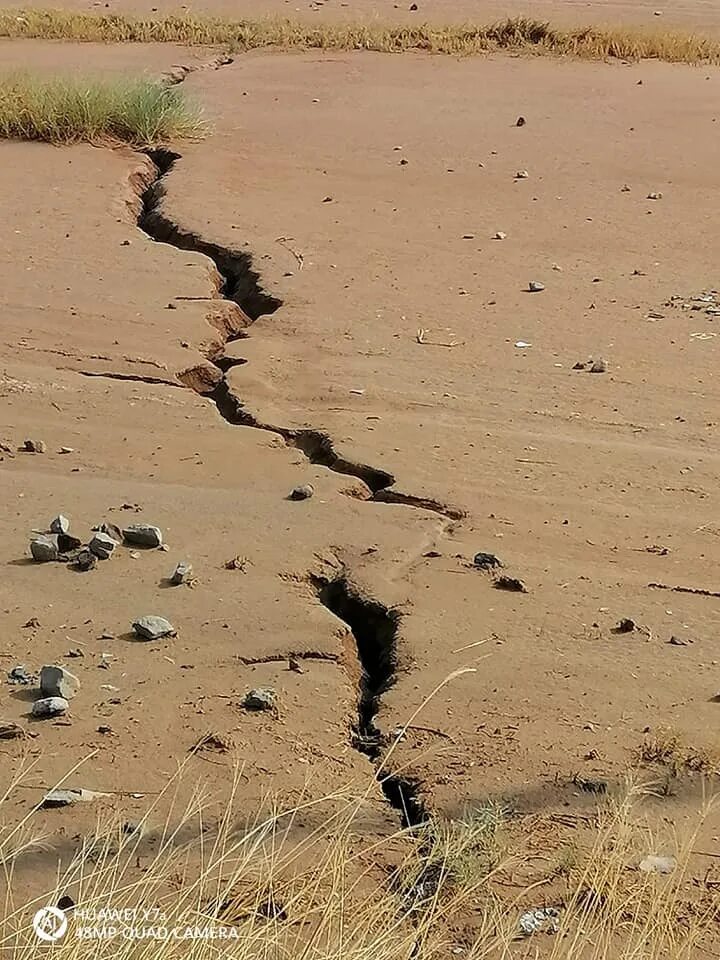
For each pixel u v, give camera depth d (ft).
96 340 27.84
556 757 14.05
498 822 12.28
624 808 11.93
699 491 21.47
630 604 17.71
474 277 32.86
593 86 59.21
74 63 61.36
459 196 40.45
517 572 18.49
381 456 22.41
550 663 16.02
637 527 20.12
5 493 20.53
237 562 18.28
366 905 10.74
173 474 21.70
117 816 12.45
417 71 61.93
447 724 14.70
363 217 37.88
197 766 13.64
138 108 46.50
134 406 24.66
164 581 17.72
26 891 11.48
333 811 12.96
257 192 40.19
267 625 16.67
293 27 70.74
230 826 12.41
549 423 24.25
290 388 25.79
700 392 25.81
